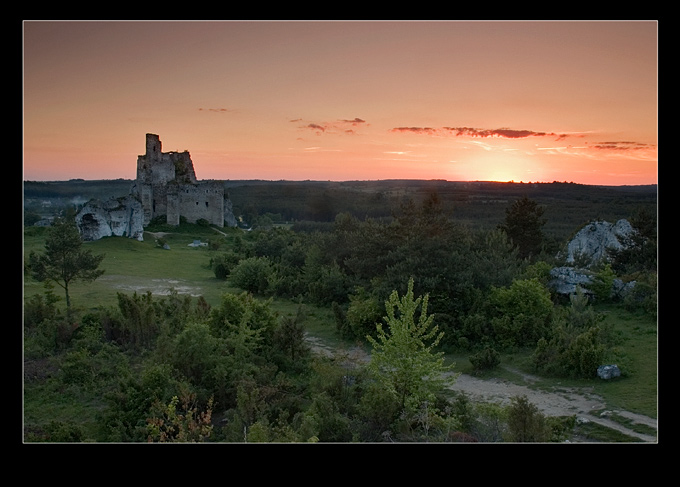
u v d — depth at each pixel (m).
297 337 22.78
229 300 24.09
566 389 18.58
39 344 22.67
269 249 46.66
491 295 25.77
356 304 26.48
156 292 37.31
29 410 17.12
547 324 24.23
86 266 30.22
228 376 18.06
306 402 17.86
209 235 72.50
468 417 14.41
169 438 14.33
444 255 27.67
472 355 23.05
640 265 34.09
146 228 71.94
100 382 19.12
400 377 15.72
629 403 16.83
